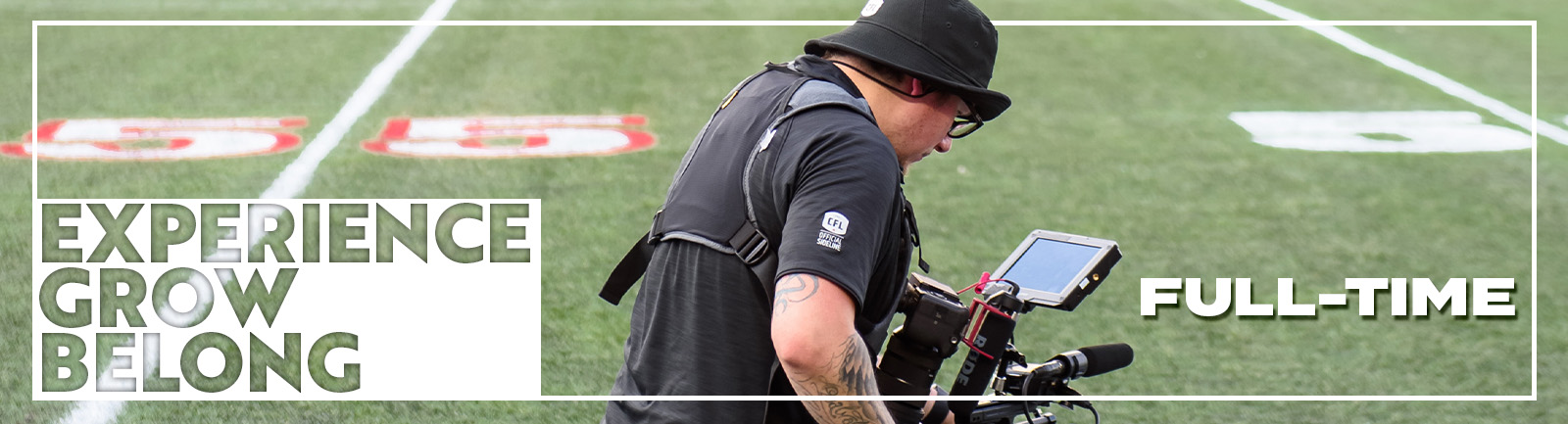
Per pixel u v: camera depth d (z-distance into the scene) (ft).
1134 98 32.76
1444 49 40.78
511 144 26.37
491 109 30.07
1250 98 33.40
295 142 26.35
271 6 43.27
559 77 33.45
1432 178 25.12
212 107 29.94
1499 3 49.44
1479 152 27.58
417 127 27.99
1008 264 8.58
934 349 7.16
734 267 6.38
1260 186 24.21
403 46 37.04
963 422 8.06
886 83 6.67
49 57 34.58
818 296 5.74
